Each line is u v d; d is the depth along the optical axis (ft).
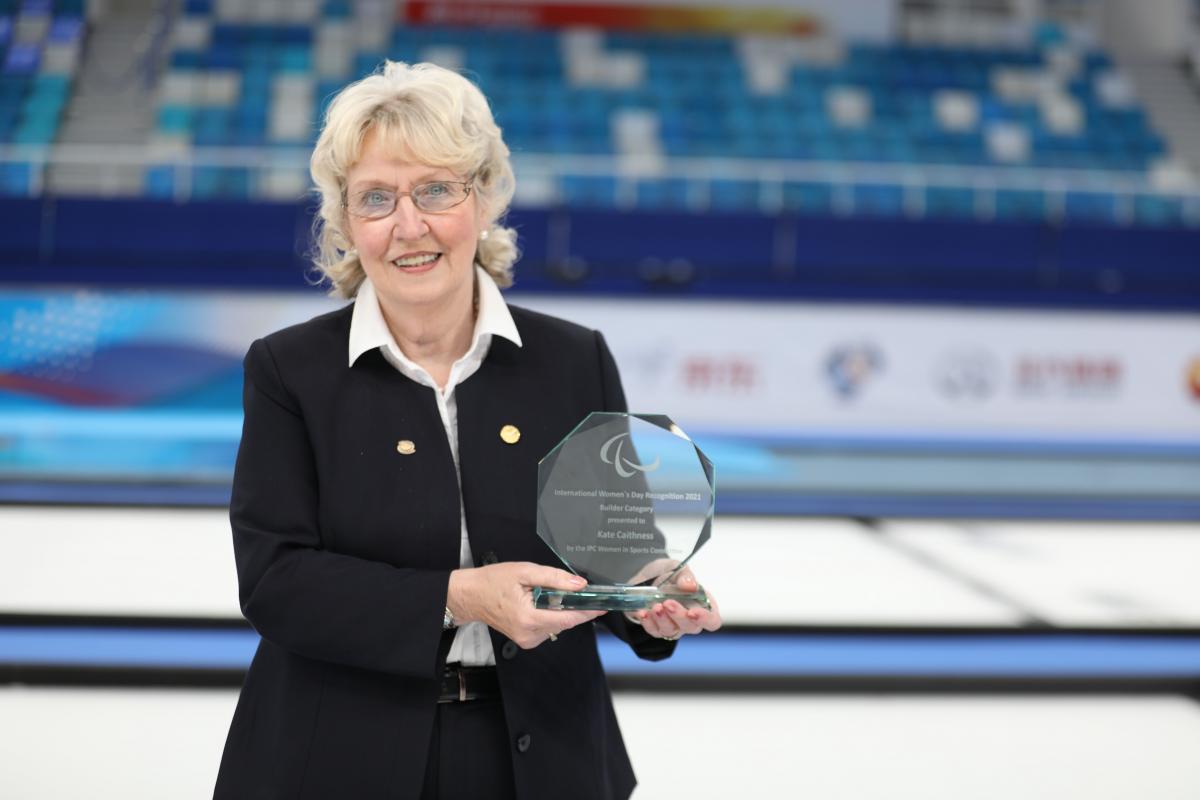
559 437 6.62
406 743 6.14
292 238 29.50
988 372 29.25
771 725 12.85
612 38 53.36
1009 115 50.83
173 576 17.69
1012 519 25.46
